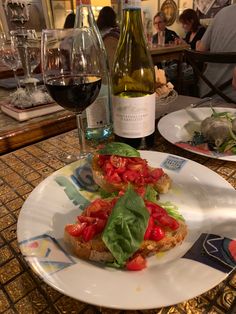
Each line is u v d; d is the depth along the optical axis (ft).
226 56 3.67
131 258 1.06
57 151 2.14
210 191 1.48
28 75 3.38
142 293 0.89
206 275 0.94
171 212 1.34
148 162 1.81
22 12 3.43
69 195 1.51
